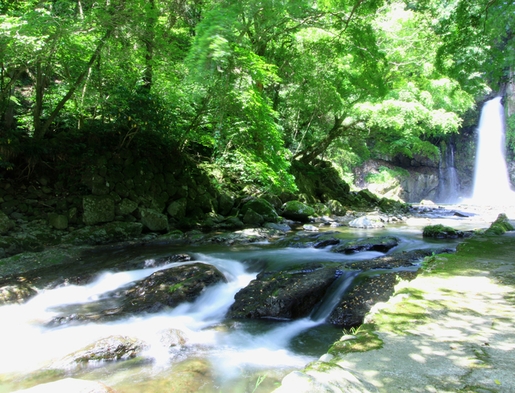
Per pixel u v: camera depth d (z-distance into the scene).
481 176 31.39
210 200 12.97
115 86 11.14
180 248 8.89
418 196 31.84
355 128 21.30
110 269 7.04
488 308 3.18
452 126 18.89
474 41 9.59
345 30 12.40
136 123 11.09
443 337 2.60
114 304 5.74
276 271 6.39
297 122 21.05
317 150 20.73
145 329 4.75
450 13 9.55
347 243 8.11
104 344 3.92
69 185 10.30
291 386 1.88
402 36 15.96
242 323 4.94
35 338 4.48
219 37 7.19
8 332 4.66
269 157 11.75
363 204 20.16
